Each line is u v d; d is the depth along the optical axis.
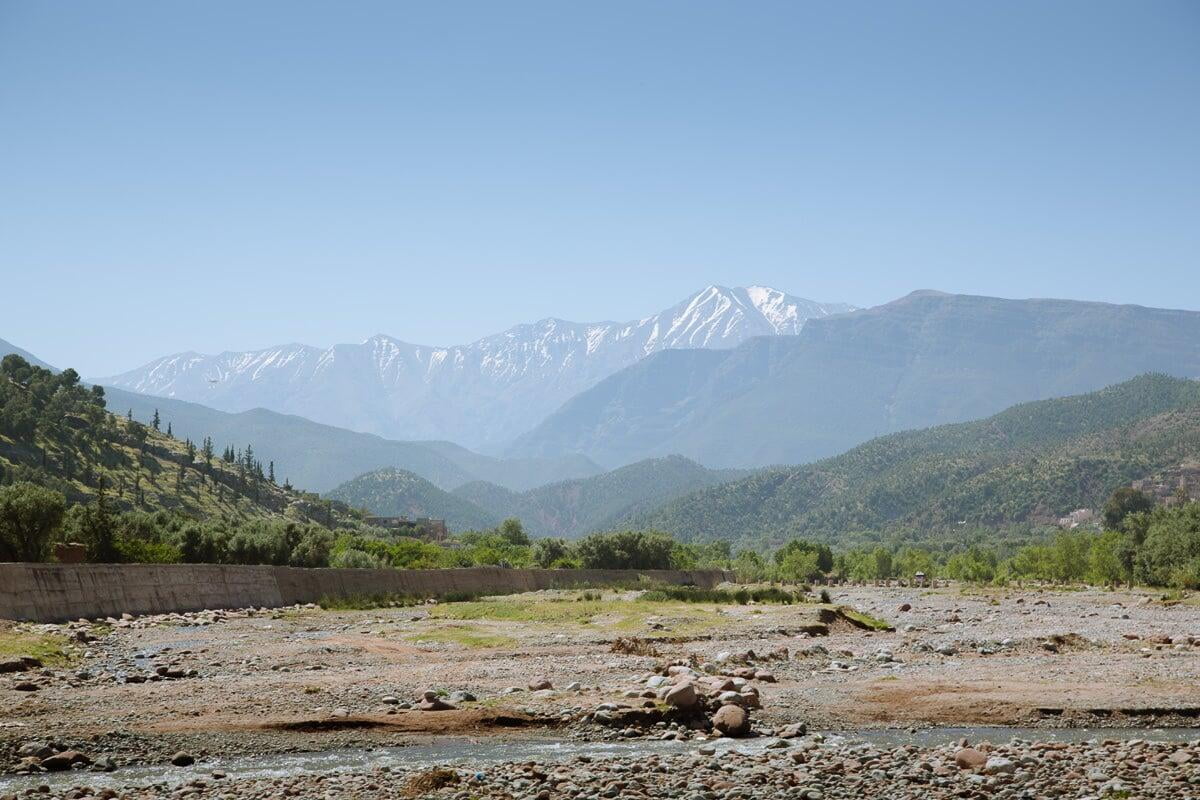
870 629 73.88
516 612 79.56
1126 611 99.94
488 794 24.77
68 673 43.47
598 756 29.64
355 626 69.69
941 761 28.66
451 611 82.00
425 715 34.84
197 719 33.88
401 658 51.16
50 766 28.02
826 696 40.12
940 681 43.72
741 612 77.62
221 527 140.38
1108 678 44.34
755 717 35.84
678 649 55.41
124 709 35.28
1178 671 46.41
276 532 140.88
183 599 79.75
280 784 25.92
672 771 27.27
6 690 38.69
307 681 42.47
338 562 149.75
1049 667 48.38
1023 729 35.25
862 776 26.78
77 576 69.44
